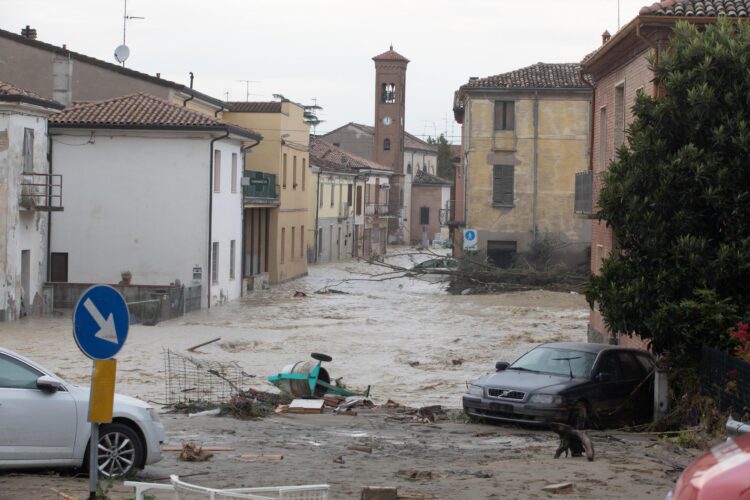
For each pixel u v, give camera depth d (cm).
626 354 2088
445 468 1430
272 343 3562
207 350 3319
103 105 4925
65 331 3634
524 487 1261
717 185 1966
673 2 2503
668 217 2025
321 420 2036
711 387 1859
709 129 1995
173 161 4781
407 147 13088
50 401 1267
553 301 5306
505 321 4431
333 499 1161
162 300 4212
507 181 6144
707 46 2008
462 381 2877
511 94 6106
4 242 3866
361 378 2908
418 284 6606
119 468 1307
